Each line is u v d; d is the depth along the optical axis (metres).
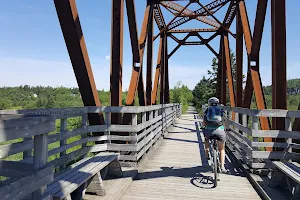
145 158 5.68
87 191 3.43
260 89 6.25
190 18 14.45
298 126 4.27
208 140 4.55
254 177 4.23
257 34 6.32
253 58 6.59
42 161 1.92
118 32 5.50
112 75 5.45
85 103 4.67
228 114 7.55
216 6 12.01
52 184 2.67
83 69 4.24
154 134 7.23
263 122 5.45
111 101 5.39
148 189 3.84
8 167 1.93
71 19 3.77
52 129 2.01
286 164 3.73
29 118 1.74
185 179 4.38
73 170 3.20
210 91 34.28
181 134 10.60
